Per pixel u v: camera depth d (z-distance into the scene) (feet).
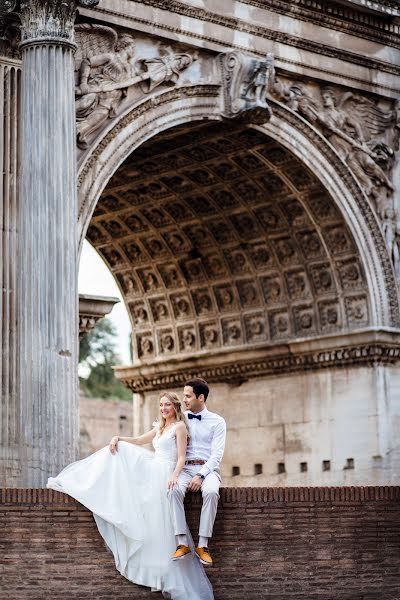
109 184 113.39
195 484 68.74
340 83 109.40
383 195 112.06
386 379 110.73
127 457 68.85
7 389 84.33
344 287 112.57
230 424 120.16
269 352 115.85
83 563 68.74
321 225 111.45
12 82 88.48
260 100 101.04
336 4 107.34
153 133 97.04
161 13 97.50
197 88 99.76
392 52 113.29
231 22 101.71
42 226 83.15
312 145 107.24
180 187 113.60
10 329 85.35
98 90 93.35
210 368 121.19
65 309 82.53
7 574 68.13
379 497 75.51
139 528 68.03
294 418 115.24
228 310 120.37
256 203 112.98
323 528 73.56
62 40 85.35
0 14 86.74
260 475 117.29
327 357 112.47
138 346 127.85
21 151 85.61
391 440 110.22
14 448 83.51
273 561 71.97
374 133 112.47
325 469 112.78
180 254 120.88
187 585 68.33
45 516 68.85
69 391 81.66
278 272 116.06
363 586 74.18
